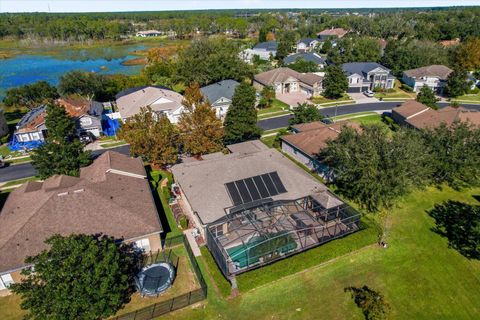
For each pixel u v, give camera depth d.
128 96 69.69
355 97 79.69
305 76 84.94
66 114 51.94
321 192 32.56
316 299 25.12
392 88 85.00
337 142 36.06
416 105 59.22
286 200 31.94
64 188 30.09
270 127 60.97
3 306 24.62
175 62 100.62
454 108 53.81
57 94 75.31
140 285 25.31
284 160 38.06
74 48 172.25
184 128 43.72
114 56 150.25
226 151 45.75
